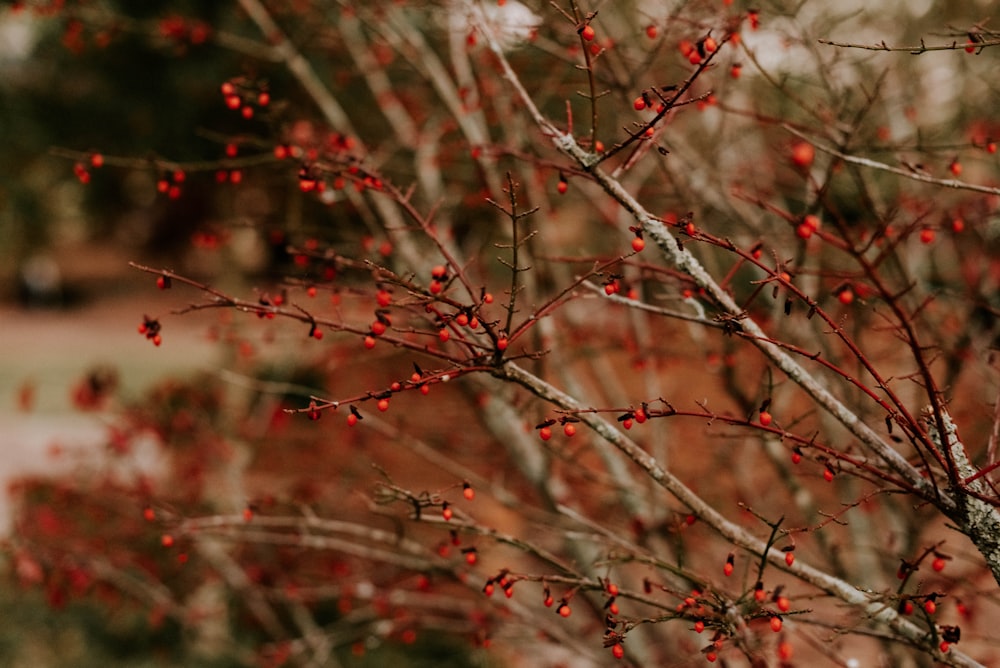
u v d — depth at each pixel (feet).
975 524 6.33
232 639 18.85
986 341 11.19
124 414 15.06
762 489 14.96
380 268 6.79
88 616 21.99
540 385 6.88
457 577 11.59
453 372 6.68
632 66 12.26
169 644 20.51
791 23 9.87
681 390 17.24
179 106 25.71
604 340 13.93
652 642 14.25
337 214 13.78
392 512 11.03
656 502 11.93
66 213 45.47
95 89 26.22
